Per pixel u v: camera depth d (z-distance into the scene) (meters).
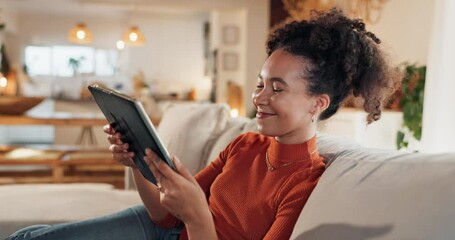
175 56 8.04
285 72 0.96
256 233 1.00
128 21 8.04
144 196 1.17
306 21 1.03
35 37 8.34
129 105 0.82
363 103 1.08
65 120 3.42
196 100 7.66
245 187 1.05
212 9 5.41
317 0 4.21
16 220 1.61
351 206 0.80
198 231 0.88
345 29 1.00
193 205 0.87
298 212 0.93
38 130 8.20
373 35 1.07
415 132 2.71
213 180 1.21
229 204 1.06
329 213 0.83
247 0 5.33
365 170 0.85
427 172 0.74
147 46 7.96
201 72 8.10
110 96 0.89
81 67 8.45
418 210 0.69
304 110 0.97
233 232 1.03
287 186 0.97
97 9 7.63
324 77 0.97
